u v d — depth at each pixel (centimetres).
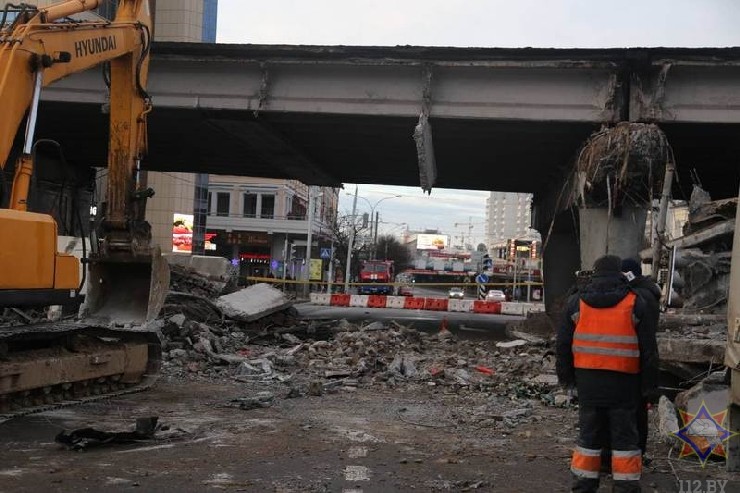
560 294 2836
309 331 1766
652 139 1583
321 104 1872
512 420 852
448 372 1215
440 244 17275
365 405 948
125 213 1004
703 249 1360
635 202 1645
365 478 584
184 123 2166
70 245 1250
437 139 2106
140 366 979
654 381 495
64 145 2647
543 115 1775
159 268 990
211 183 6912
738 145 1978
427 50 1753
